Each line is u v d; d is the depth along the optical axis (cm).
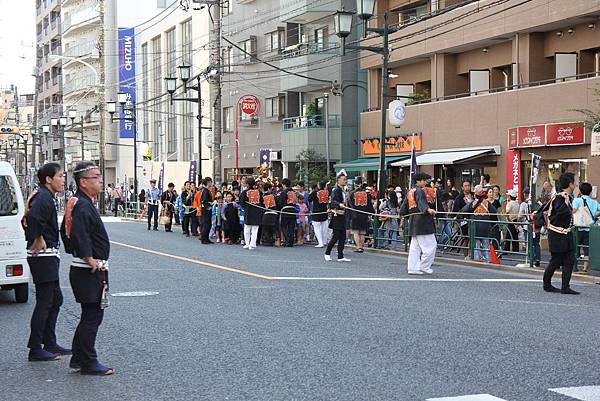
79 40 7362
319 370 734
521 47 2625
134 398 651
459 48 2920
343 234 1795
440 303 1130
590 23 2409
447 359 775
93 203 724
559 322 981
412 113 3066
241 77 4388
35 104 7700
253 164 4322
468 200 2009
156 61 5900
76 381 712
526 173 2506
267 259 1811
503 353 801
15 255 1175
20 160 10162
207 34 4878
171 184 3128
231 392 662
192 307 1102
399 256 1992
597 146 2028
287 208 2283
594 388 666
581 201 1611
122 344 866
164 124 5762
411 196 1551
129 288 1301
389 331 916
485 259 1786
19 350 862
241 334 909
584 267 1578
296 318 1005
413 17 3222
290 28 3900
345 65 3591
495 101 2612
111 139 6512
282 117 4009
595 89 2058
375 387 671
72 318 1063
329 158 3581
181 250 2073
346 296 1193
